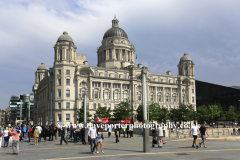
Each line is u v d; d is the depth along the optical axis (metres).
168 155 21.72
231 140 37.19
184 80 129.75
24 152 25.89
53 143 37.12
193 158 20.02
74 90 99.94
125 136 53.59
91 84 102.56
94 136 23.97
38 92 138.88
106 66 127.94
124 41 135.38
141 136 53.78
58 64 98.88
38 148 29.98
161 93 122.00
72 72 100.12
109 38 134.75
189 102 129.12
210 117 109.62
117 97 109.44
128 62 130.38
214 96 146.75
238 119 136.88
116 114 83.50
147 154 22.50
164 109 102.06
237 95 136.12
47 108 106.69
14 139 24.14
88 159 19.88
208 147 27.69
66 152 25.09
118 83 109.62
